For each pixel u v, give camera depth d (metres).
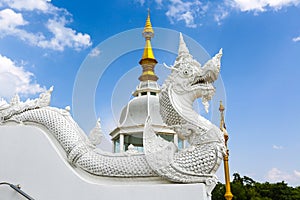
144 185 5.43
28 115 6.73
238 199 30.83
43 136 6.16
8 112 6.90
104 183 5.82
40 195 5.74
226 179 12.83
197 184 5.29
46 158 5.97
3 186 5.94
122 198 5.41
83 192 5.59
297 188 34.69
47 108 6.85
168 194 5.29
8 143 6.21
